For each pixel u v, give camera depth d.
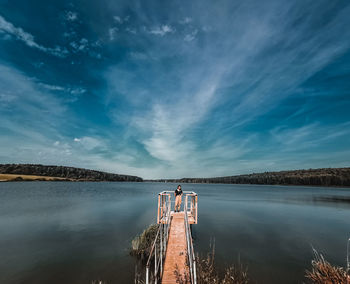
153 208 31.41
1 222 21.28
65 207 31.98
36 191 64.44
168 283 6.33
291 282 9.00
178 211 14.28
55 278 9.35
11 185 90.81
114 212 27.55
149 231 12.72
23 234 16.69
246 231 18.44
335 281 7.77
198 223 21.64
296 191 90.62
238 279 8.95
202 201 44.72
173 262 7.54
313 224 21.77
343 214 28.64
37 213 26.55
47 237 15.80
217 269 10.19
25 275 9.67
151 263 10.61
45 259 11.53
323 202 44.22
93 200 42.53
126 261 11.04
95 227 19.00
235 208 33.75
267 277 9.45
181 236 9.83
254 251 13.09
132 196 53.22
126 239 15.17
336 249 13.78
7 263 11.03
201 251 13.05
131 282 8.78
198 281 6.99
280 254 12.62
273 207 35.41
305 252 13.10
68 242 14.56
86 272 9.87
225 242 15.05
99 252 12.46
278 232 18.23
